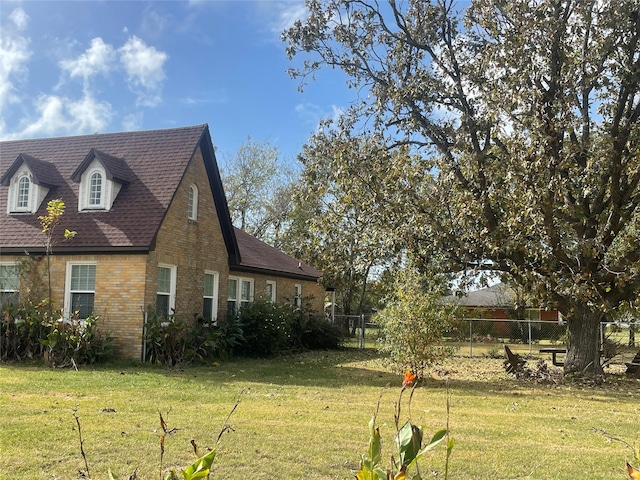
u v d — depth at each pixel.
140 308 17.05
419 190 16.86
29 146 22.66
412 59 17.36
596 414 11.07
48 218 16.77
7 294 18.42
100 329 17.23
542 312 37.28
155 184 18.95
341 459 7.07
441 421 9.82
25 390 11.62
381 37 17.55
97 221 18.19
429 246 16.47
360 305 40.56
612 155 14.55
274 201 44.75
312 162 17.73
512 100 14.56
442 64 17.23
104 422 8.65
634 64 15.07
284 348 23.72
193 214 20.05
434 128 17.05
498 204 16.20
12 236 18.59
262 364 18.92
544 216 14.40
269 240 45.50
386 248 17.02
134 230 17.48
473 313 39.75
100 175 18.94
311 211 36.22
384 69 17.75
